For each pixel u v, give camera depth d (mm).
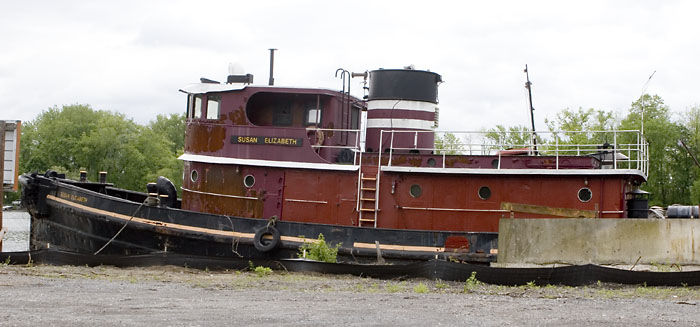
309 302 11562
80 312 9891
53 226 21328
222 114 20250
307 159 19422
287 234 18500
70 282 13375
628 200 18812
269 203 19594
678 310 11438
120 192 24281
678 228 15672
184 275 15656
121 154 66500
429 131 19703
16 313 9594
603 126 53250
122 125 66812
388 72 20703
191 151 20781
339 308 10930
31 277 13961
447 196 18734
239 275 15992
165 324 9133
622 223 15875
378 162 19109
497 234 17469
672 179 55719
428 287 14344
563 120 52719
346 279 15695
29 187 21312
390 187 19016
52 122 70500
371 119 20875
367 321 9781
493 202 18500
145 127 71375
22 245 31625
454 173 18547
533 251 16156
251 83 21719
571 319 10359
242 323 9367
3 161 19484
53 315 9555
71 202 20750
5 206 65062
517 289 14219
